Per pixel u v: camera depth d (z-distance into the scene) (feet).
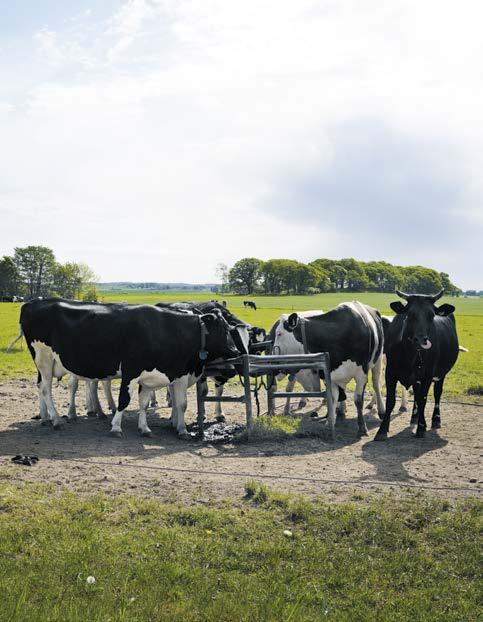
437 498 24.34
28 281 429.79
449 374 66.49
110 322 35.50
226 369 40.16
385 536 20.93
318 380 41.70
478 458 31.22
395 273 589.32
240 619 16.29
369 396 52.47
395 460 30.78
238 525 21.62
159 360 35.63
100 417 40.63
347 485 26.13
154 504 23.06
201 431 36.47
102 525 21.44
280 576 18.38
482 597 17.62
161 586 17.56
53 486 25.04
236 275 507.71
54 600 16.74
